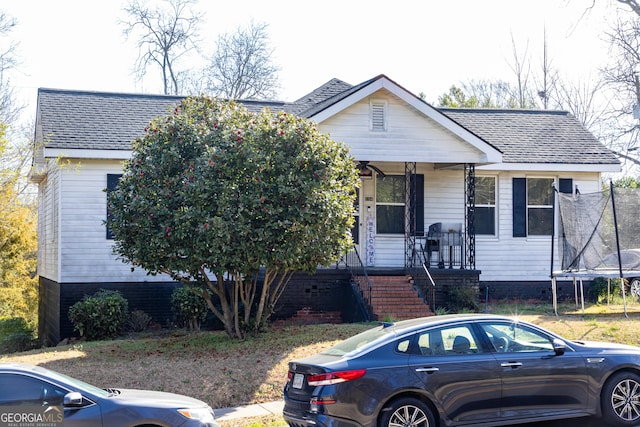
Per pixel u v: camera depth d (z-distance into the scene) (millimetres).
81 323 18953
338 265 21391
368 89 20578
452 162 21547
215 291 16156
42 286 26562
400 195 23250
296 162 14781
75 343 19094
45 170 24484
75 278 20641
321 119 20375
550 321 17828
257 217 14477
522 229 24156
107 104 23484
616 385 9984
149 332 20328
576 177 24484
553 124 26875
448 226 22078
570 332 16250
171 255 14594
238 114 16000
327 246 15094
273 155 15000
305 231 14523
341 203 15352
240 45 47625
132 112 23125
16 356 16078
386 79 20672
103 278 20828
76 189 20766
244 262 14672
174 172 15328
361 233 22797
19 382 7887
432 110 21062
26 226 23609
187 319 19844
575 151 24594
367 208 22859
